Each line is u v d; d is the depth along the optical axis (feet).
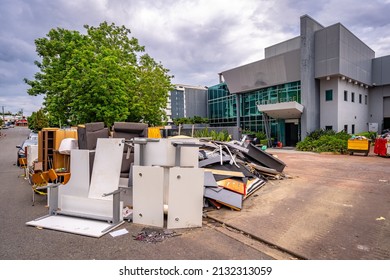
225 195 17.01
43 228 13.66
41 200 19.76
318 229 13.14
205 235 12.76
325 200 18.48
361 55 77.87
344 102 71.82
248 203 17.99
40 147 22.62
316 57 69.10
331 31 65.41
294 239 11.95
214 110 118.42
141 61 72.33
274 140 80.79
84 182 15.48
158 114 70.79
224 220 14.55
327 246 11.22
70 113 52.60
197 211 13.78
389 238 11.98
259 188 22.30
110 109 48.26
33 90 61.46
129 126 21.06
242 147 27.20
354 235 12.36
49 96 57.57
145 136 21.79
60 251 11.03
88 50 48.93
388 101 86.79
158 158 15.70
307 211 16.06
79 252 10.93
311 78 68.74
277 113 72.59
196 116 118.01
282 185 23.67
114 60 49.57
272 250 11.18
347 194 20.07
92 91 46.73
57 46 59.16
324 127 71.31
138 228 13.62
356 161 40.14
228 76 93.09
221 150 24.07
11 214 16.22
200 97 126.93
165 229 13.47
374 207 16.71
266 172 26.55
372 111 90.02
